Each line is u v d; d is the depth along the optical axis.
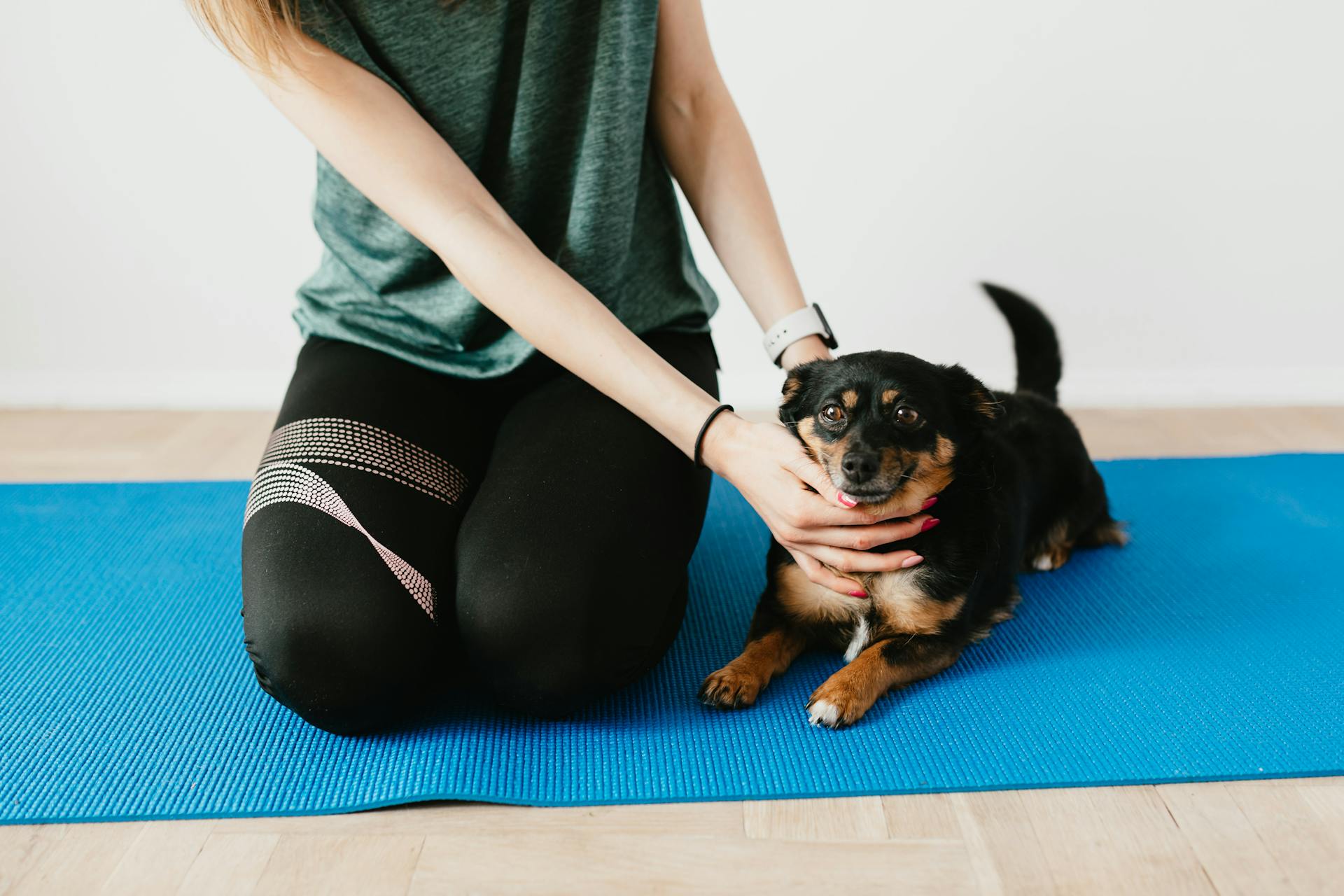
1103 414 3.13
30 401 3.14
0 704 1.59
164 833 1.33
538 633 1.44
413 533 1.52
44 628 1.83
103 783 1.41
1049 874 1.26
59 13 2.76
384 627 1.42
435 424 1.70
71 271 3.02
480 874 1.26
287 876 1.25
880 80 2.88
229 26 1.37
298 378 1.79
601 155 1.62
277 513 1.51
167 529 2.26
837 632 1.79
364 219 1.72
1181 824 1.35
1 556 2.12
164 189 2.94
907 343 3.15
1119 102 2.88
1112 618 1.92
